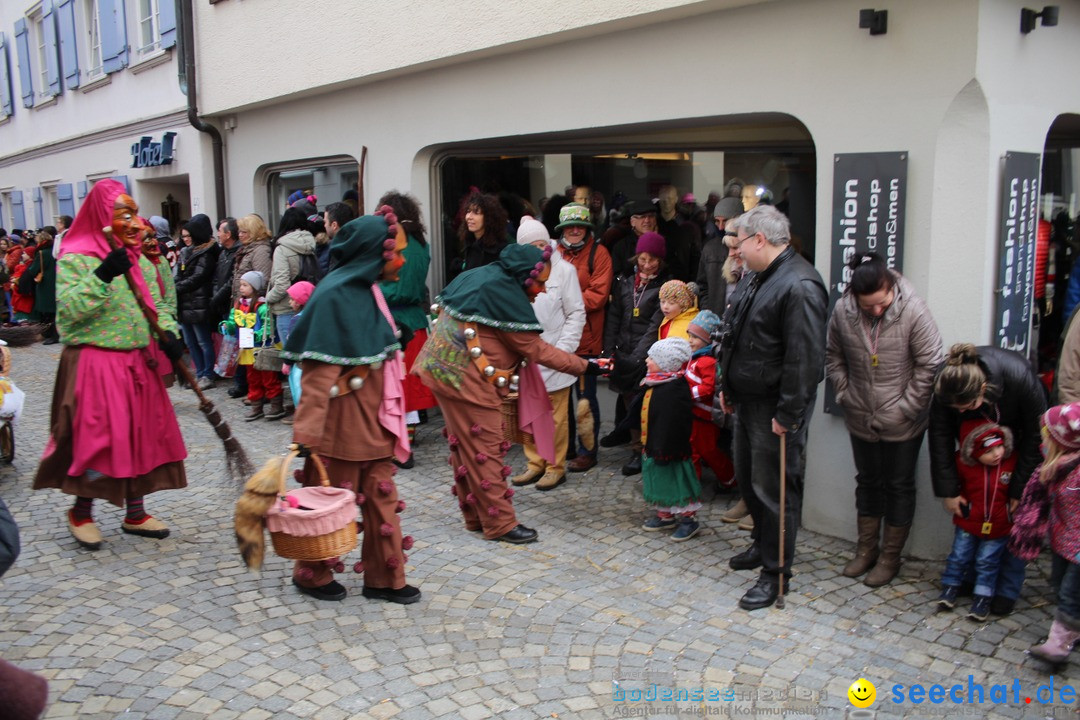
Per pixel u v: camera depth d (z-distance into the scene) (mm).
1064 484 3100
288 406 7652
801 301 3469
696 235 6082
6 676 1613
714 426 4977
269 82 8273
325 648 3404
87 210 4180
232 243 8195
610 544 4488
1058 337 6074
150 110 10953
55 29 13719
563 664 3309
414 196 7195
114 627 3559
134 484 4371
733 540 4535
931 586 3953
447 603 3820
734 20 4684
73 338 4168
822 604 3799
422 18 6410
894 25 4023
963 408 3438
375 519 3727
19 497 5242
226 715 2938
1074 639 3170
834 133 4320
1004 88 3990
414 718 2936
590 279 5742
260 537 3338
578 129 5742
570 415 5945
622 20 5016
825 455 4492
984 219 3936
